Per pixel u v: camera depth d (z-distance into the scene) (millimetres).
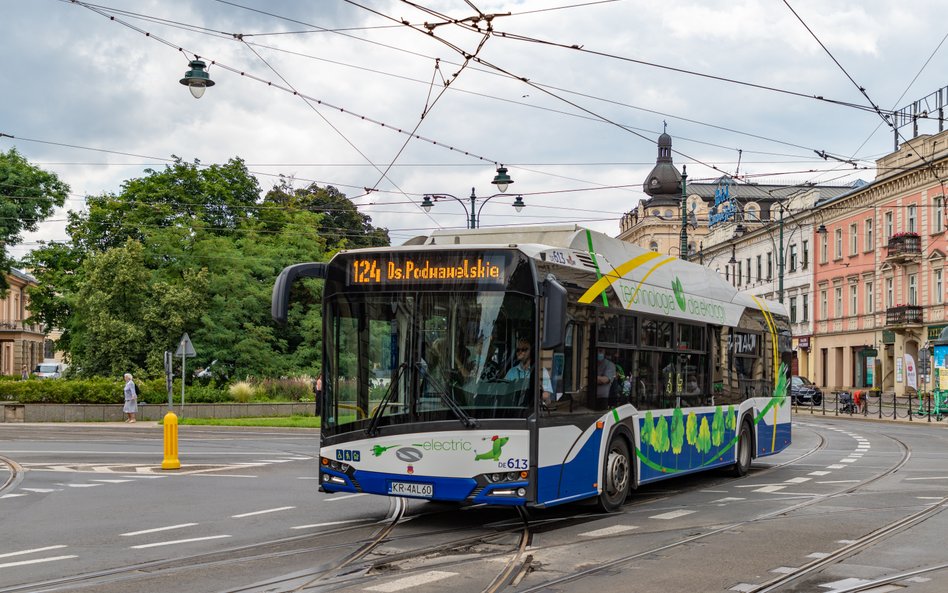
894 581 8750
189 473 18812
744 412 18391
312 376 43781
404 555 9930
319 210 66188
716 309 17156
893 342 61219
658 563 9523
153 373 40781
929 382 56344
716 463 16938
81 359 42344
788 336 21438
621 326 13516
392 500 14562
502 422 11086
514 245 11312
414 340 11422
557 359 11727
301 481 17375
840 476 18328
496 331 11211
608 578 8820
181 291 41656
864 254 65125
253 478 17922
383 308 11609
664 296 15023
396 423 11359
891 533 11328
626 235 136000
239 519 12641
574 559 9727
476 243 13031
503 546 10477
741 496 15242
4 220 54094
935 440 29609
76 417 38344
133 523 12312
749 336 18875
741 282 88625
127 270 41375
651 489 16344
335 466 11680
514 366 11172
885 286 62438
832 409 54750
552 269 11742
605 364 13031
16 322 96938
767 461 21953
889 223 62094
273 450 24766
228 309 43094
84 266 43406
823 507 13656
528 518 12641
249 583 8562
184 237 44031
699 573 9047
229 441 28219
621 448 13492
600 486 12789
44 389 38562
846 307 67875
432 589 8352
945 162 54531
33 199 55031
